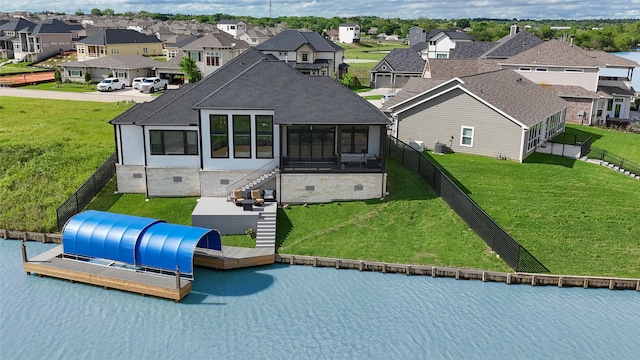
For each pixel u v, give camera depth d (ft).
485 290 83.25
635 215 100.58
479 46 255.70
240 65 120.47
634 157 135.95
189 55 271.90
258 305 78.02
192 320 74.08
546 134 146.20
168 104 109.91
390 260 89.35
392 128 144.87
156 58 357.61
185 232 84.28
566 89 178.29
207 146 104.53
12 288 82.79
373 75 270.87
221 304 78.28
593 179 116.26
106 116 177.58
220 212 96.68
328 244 93.76
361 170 104.27
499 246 89.20
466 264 87.97
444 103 133.08
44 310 76.48
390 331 71.87
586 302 80.23
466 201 96.63
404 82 267.59
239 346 68.18
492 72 154.51
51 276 86.22
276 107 103.04
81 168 126.00
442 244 93.04
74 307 77.41
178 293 77.82
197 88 114.21
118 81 249.75
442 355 67.00
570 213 100.89
